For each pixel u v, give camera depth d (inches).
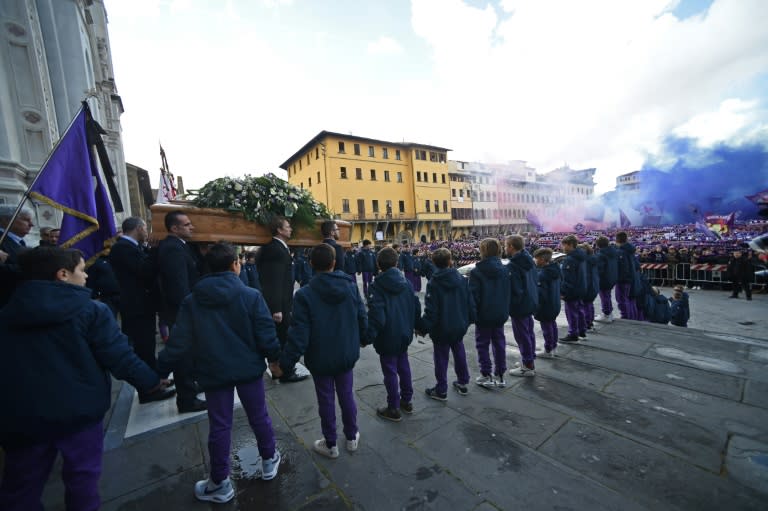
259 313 80.3
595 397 124.0
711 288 440.8
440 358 125.3
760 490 75.1
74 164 111.7
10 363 54.4
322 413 91.0
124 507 74.9
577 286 185.0
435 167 1800.0
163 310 122.0
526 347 144.7
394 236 1653.5
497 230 2057.1
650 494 75.0
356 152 1536.7
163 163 272.8
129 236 124.6
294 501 76.0
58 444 58.4
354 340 93.0
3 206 111.3
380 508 73.1
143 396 127.4
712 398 119.7
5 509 55.5
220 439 76.2
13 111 237.1
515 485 79.0
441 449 94.6
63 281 61.1
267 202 133.4
